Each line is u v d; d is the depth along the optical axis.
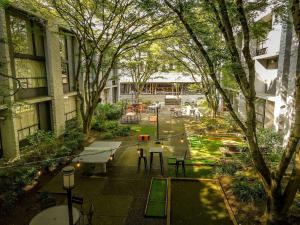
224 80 16.97
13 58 11.27
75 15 12.92
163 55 21.67
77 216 5.98
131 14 12.70
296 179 5.77
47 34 13.79
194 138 15.61
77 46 18.28
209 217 7.16
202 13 8.20
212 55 7.70
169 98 31.84
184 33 14.00
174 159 11.78
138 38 14.41
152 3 8.19
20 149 11.66
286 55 11.88
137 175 10.10
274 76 14.93
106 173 10.28
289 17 7.70
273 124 13.55
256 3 7.29
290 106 10.79
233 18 6.99
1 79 10.55
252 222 6.76
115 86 31.70
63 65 16.72
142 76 26.52
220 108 24.95
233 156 11.38
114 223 6.91
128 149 13.54
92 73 19.98
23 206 7.67
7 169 8.92
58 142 12.86
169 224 6.80
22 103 11.07
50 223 5.71
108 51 16.31
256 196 7.82
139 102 28.39
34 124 13.31
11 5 10.55
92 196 8.41
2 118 10.60
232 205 7.65
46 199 7.83
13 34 11.36
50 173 10.37
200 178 9.63
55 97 14.63
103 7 12.45
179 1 7.01
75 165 11.08
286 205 6.03
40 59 13.66
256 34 8.98
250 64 6.14
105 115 21.27
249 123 6.34
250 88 6.20
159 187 9.02
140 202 8.01
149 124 20.17
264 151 10.52
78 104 19.11
